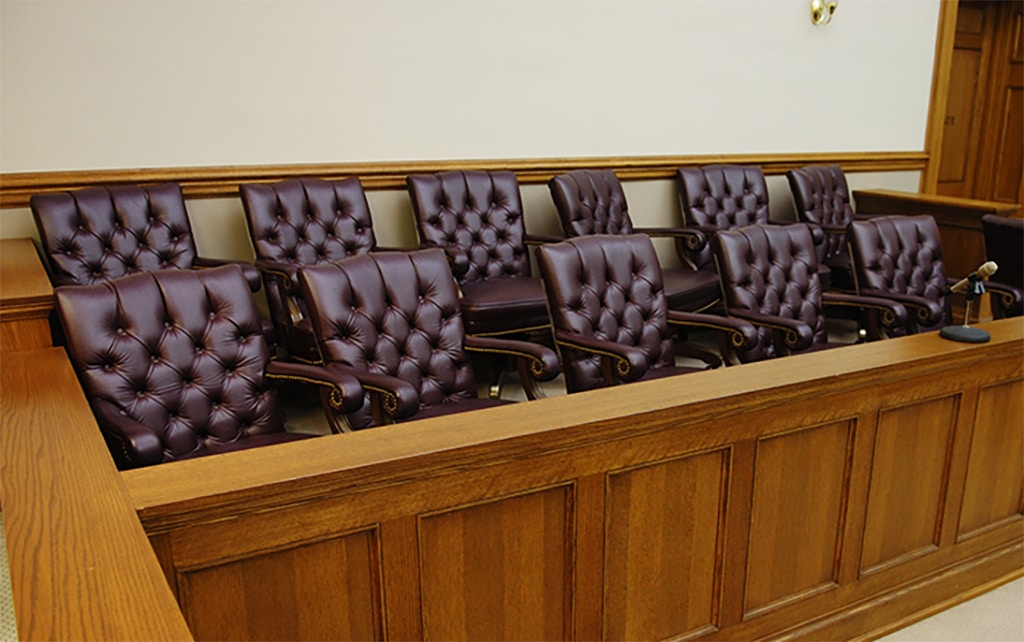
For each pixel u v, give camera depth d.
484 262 3.77
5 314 2.19
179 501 1.28
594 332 2.65
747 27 4.62
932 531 2.24
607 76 4.27
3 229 3.13
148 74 3.28
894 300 3.19
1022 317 2.48
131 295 2.10
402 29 3.71
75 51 3.14
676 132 4.57
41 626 0.98
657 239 4.63
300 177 3.62
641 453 1.68
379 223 3.87
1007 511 2.40
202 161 3.45
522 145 4.13
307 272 2.30
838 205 4.82
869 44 5.12
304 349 3.10
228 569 1.35
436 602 1.54
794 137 5.02
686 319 2.79
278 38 3.48
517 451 1.54
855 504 2.03
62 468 1.45
